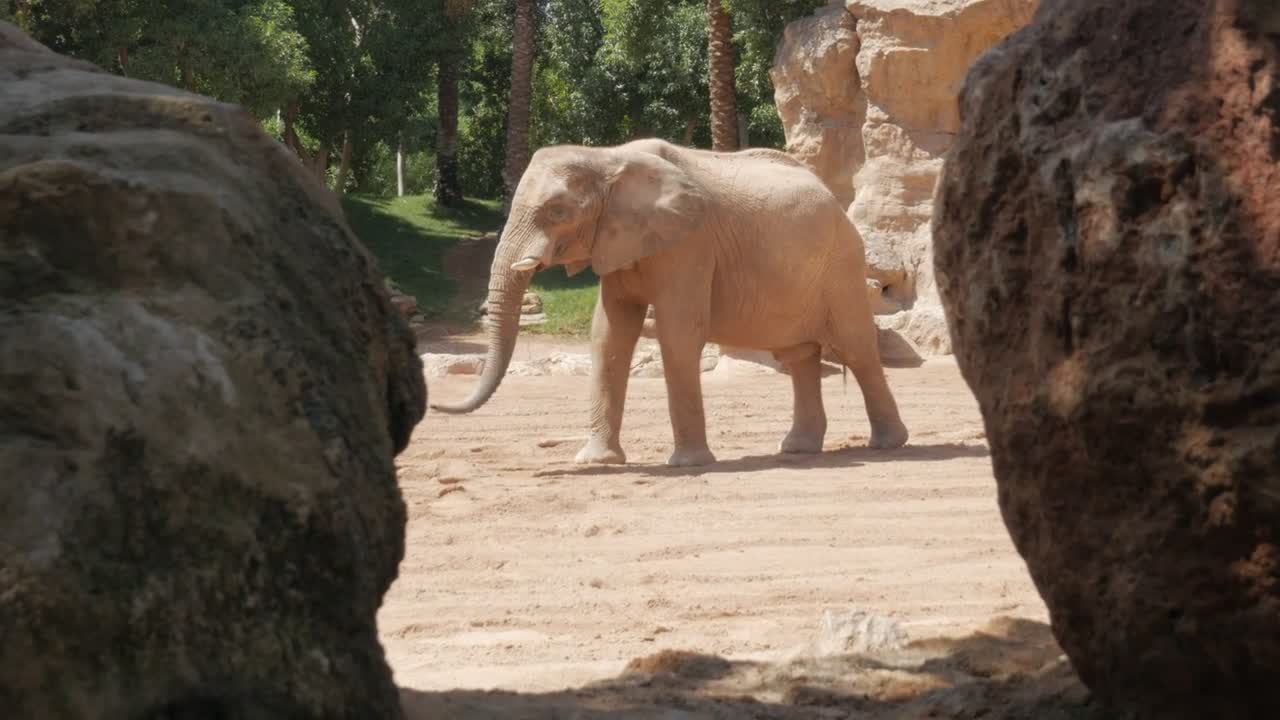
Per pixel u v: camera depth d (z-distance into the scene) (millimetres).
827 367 23641
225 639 3336
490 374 14242
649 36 41375
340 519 3643
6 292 3459
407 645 7508
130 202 3643
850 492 11852
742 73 36281
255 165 4223
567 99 48875
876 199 29141
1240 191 3959
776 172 15406
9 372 3232
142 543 3242
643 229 14180
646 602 8398
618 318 14758
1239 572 4012
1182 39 4246
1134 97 4305
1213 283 3975
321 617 3574
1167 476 4105
